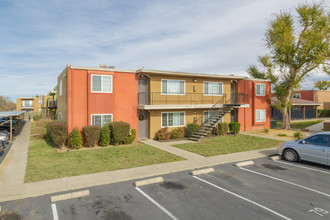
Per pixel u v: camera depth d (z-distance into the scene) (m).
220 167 10.49
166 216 5.92
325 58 22.05
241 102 23.30
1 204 6.61
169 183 8.38
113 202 6.75
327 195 7.22
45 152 13.57
